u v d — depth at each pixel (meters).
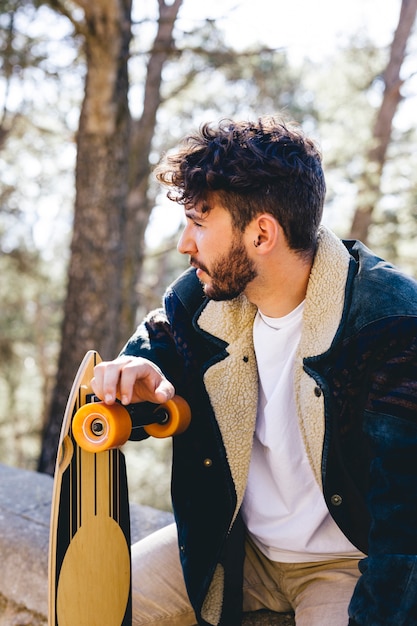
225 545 1.54
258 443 1.53
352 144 8.97
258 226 1.31
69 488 1.40
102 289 6.45
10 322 13.88
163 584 1.61
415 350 1.24
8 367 14.34
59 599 1.39
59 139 9.38
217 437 1.46
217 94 11.12
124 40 6.10
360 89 9.95
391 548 1.20
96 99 6.21
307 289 1.36
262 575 1.62
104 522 1.47
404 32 10.15
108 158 6.33
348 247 1.48
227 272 1.35
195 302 1.53
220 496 1.49
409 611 1.16
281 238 1.33
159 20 6.19
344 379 1.32
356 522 1.37
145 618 1.60
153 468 12.72
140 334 1.59
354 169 8.92
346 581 1.46
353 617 1.22
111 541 1.49
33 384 15.68
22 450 16.08
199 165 1.32
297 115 10.58
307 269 1.37
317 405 1.34
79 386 1.41
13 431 16.05
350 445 1.34
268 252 1.33
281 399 1.43
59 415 6.47
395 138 10.86
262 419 1.49
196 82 10.64
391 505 1.21
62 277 13.63
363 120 9.49
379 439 1.25
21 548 2.37
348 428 1.33
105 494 1.47
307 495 1.48
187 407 1.47
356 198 8.63
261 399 1.49
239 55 7.17
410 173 9.47
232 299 1.44
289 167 1.29
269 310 1.41
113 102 6.22
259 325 1.44
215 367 1.46
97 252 6.41
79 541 1.43
